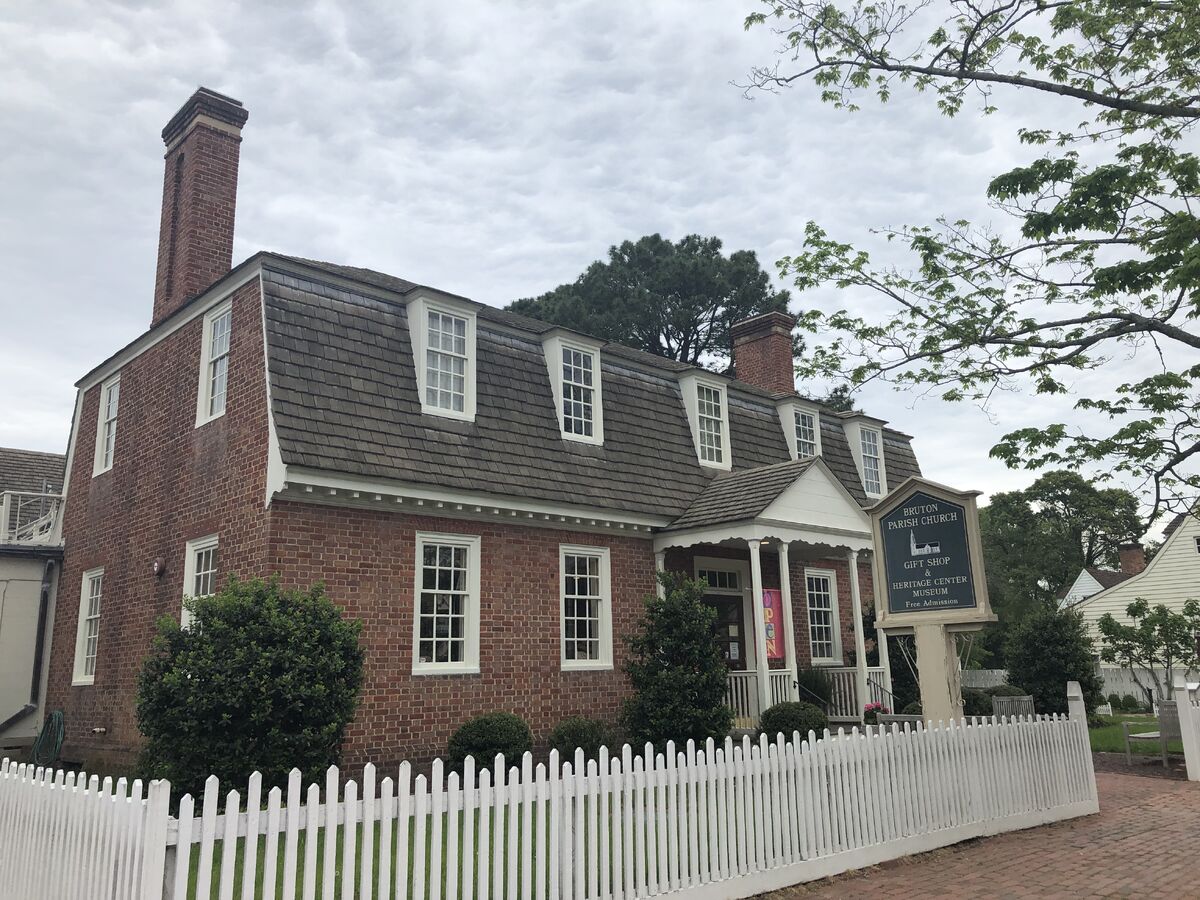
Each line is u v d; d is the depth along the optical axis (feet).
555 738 43.57
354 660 32.96
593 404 54.49
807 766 25.98
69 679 52.42
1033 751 33.78
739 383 67.31
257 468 38.91
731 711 43.88
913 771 29.09
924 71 30.07
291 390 39.24
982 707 58.18
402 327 46.06
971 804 30.68
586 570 50.29
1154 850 28.48
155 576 45.44
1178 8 27.91
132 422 51.75
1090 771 35.83
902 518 36.83
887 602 36.81
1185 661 63.21
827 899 23.32
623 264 134.10
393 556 41.06
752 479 55.01
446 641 42.86
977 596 34.14
